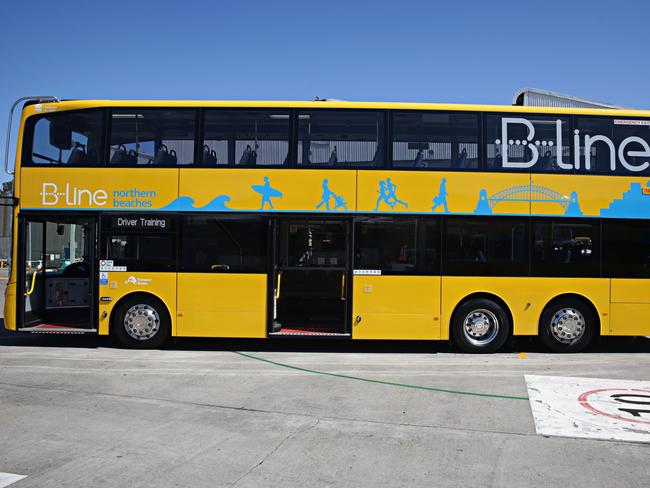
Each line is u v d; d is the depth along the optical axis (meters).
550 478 4.54
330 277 10.34
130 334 10.05
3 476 4.46
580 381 7.98
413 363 9.21
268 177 9.88
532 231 9.88
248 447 5.21
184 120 10.02
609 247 9.91
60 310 11.02
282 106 9.98
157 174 9.96
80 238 11.37
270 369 8.68
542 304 9.88
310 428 5.81
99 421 5.99
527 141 9.96
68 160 10.05
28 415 6.19
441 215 9.84
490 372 8.54
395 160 9.88
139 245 9.99
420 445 5.31
